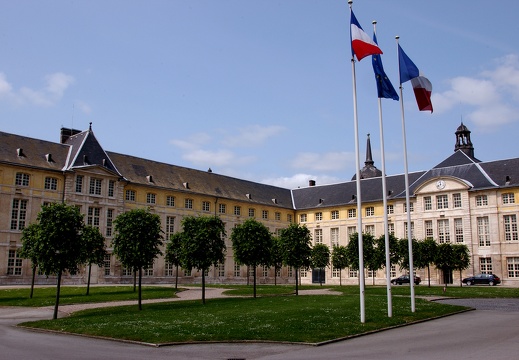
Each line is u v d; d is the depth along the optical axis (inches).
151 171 2918.3
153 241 1250.6
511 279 2679.6
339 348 676.7
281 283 3553.2
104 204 2536.9
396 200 3213.6
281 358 600.4
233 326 848.9
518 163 2837.1
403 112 1127.0
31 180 2303.2
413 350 645.3
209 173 3356.3
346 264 2716.5
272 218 3580.2
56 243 1072.8
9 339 764.6
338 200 3538.4
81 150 2513.5
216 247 1422.2
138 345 710.5
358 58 938.7
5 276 2176.4
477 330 830.5
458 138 3368.6
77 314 1128.2
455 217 2925.7
